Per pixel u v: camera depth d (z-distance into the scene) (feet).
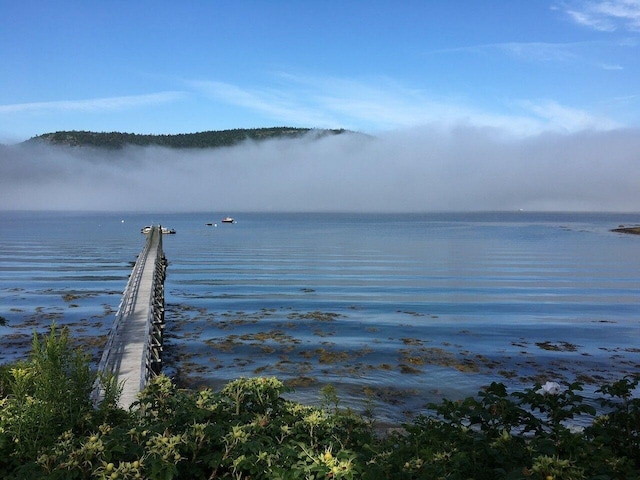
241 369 59.67
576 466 10.54
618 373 60.18
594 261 190.70
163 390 14.99
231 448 11.23
